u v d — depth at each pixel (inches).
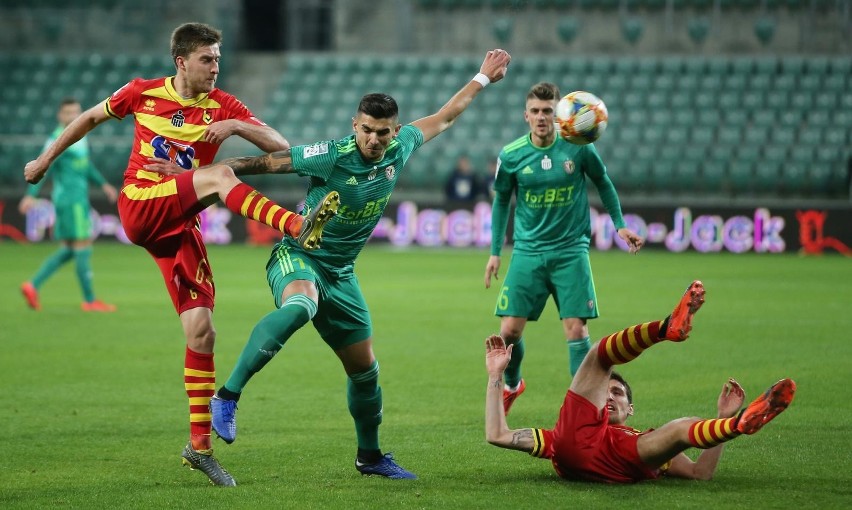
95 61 3944.4
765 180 3368.6
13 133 3740.2
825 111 3535.9
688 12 3870.6
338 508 703.1
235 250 3149.6
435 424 1002.1
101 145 3629.4
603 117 982.4
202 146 832.9
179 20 4114.2
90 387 1181.7
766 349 1434.5
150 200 792.9
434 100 3720.5
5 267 2596.0
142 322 1710.1
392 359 1381.6
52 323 1689.2
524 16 3941.9
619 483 759.1
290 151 780.6
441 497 730.2
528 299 1041.5
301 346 1498.5
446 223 3223.4
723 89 3636.8
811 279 2379.4
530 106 1032.8
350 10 4097.0
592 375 750.5
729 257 2957.7
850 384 1179.3
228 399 727.7
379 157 780.6
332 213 698.2
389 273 2522.1
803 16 3801.7
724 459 839.1
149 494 743.7
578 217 1042.7
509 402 1044.5
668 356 1382.9
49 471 819.4
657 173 3408.0
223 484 770.2
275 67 4035.4
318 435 954.7
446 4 4013.3
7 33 4165.8
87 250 1850.4
